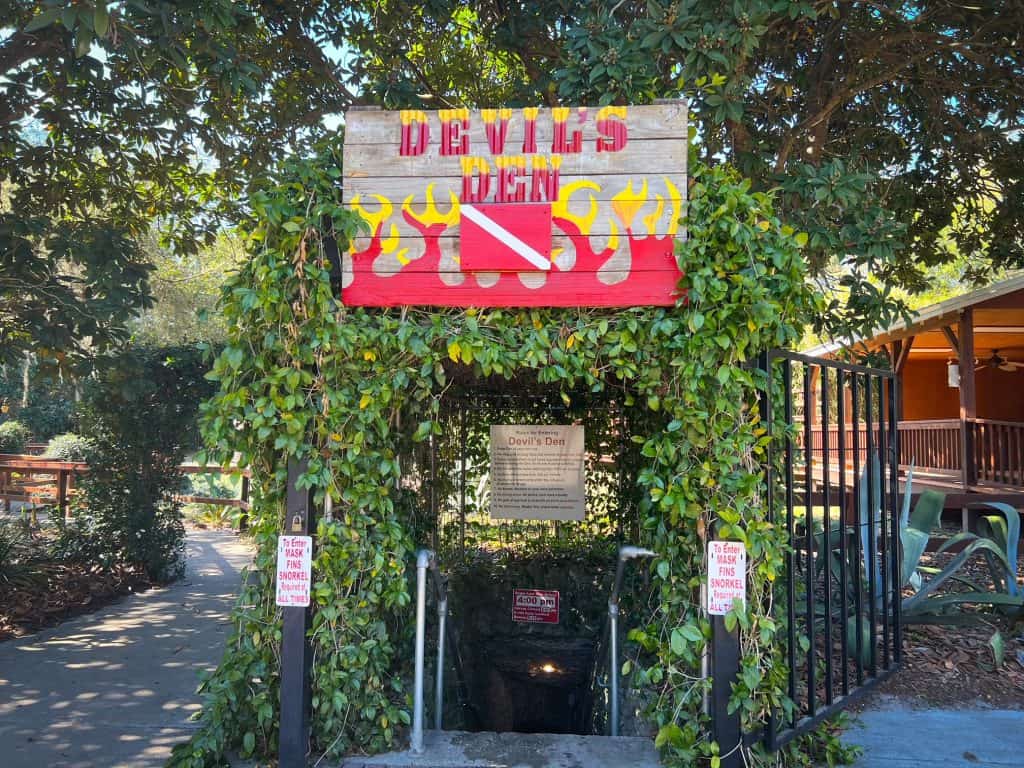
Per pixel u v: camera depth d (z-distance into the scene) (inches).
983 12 287.9
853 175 206.7
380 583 147.2
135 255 299.6
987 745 161.3
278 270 138.0
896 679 197.2
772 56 307.1
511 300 141.0
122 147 315.3
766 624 135.6
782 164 277.4
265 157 318.0
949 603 229.0
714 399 136.6
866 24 303.0
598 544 246.2
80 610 295.3
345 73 315.6
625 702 179.8
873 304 244.5
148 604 307.7
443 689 188.2
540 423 244.7
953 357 648.4
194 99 299.9
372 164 144.6
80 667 227.3
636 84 189.3
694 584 138.9
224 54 216.5
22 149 303.7
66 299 275.9
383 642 150.9
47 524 447.2
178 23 216.8
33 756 166.1
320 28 307.0
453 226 142.7
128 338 296.7
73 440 617.0
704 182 140.8
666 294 138.4
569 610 239.8
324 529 141.4
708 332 134.0
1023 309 433.4
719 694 134.5
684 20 192.1
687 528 142.7
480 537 247.0
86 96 290.4
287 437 139.1
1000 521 257.0
